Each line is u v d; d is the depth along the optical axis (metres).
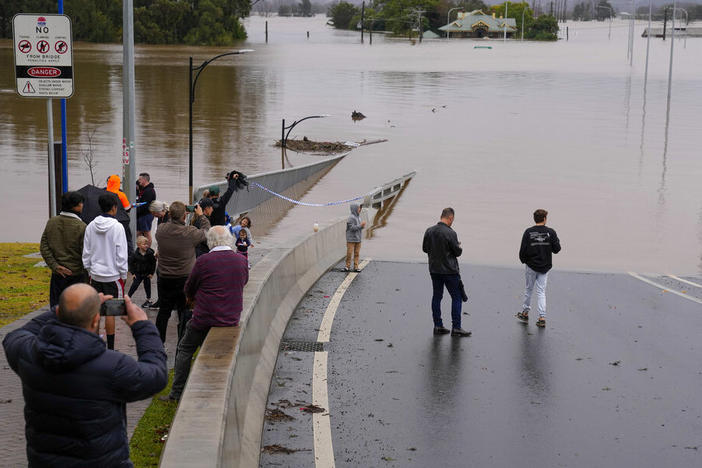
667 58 171.25
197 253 10.71
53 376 3.78
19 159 39.34
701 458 7.28
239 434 6.57
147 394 4.01
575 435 7.75
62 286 8.98
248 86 90.12
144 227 16.45
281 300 11.39
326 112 69.62
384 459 7.08
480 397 8.72
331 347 10.38
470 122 67.19
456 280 11.09
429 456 7.18
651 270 21.52
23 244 17.91
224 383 6.02
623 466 7.07
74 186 33.12
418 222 29.55
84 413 3.83
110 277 8.68
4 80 83.19
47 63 13.18
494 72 122.94
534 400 8.67
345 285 14.21
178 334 9.38
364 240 24.91
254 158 44.19
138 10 166.88
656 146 54.81
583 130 62.97
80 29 162.75
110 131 50.97
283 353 10.02
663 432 7.86
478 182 40.12
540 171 44.09
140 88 83.06
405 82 102.69
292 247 12.87
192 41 169.62
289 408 8.20
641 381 9.38
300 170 37.75
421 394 8.75
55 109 61.34
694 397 8.86
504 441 7.56
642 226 29.52
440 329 11.22
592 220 30.55
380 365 9.71
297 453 7.15
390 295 13.52
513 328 11.69
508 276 15.79
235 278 7.48
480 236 26.70
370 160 46.97
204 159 42.62
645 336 11.38
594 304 13.49
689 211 33.06
